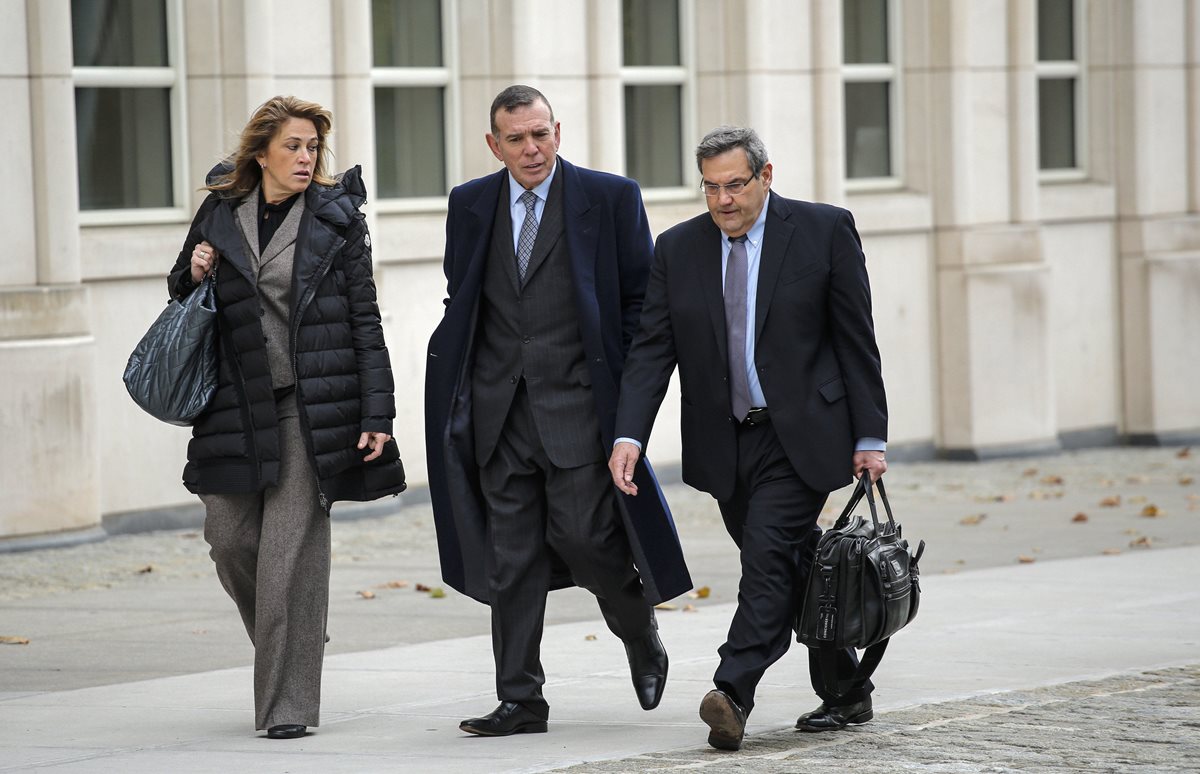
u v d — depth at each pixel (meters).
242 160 13.70
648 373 13.28
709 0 31.73
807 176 32.34
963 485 30.91
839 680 13.40
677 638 17.91
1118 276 36.81
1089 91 36.81
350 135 26.97
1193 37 37.03
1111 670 15.80
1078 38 36.66
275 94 26.39
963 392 33.94
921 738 12.98
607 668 16.44
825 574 12.83
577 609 20.12
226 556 13.87
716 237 13.25
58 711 14.69
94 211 25.53
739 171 12.85
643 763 12.30
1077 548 24.02
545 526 13.72
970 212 33.91
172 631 18.58
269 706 13.51
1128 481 31.45
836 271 13.09
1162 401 36.66
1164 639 17.42
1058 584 20.95
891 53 34.06
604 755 12.62
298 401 13.46
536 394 13.40
